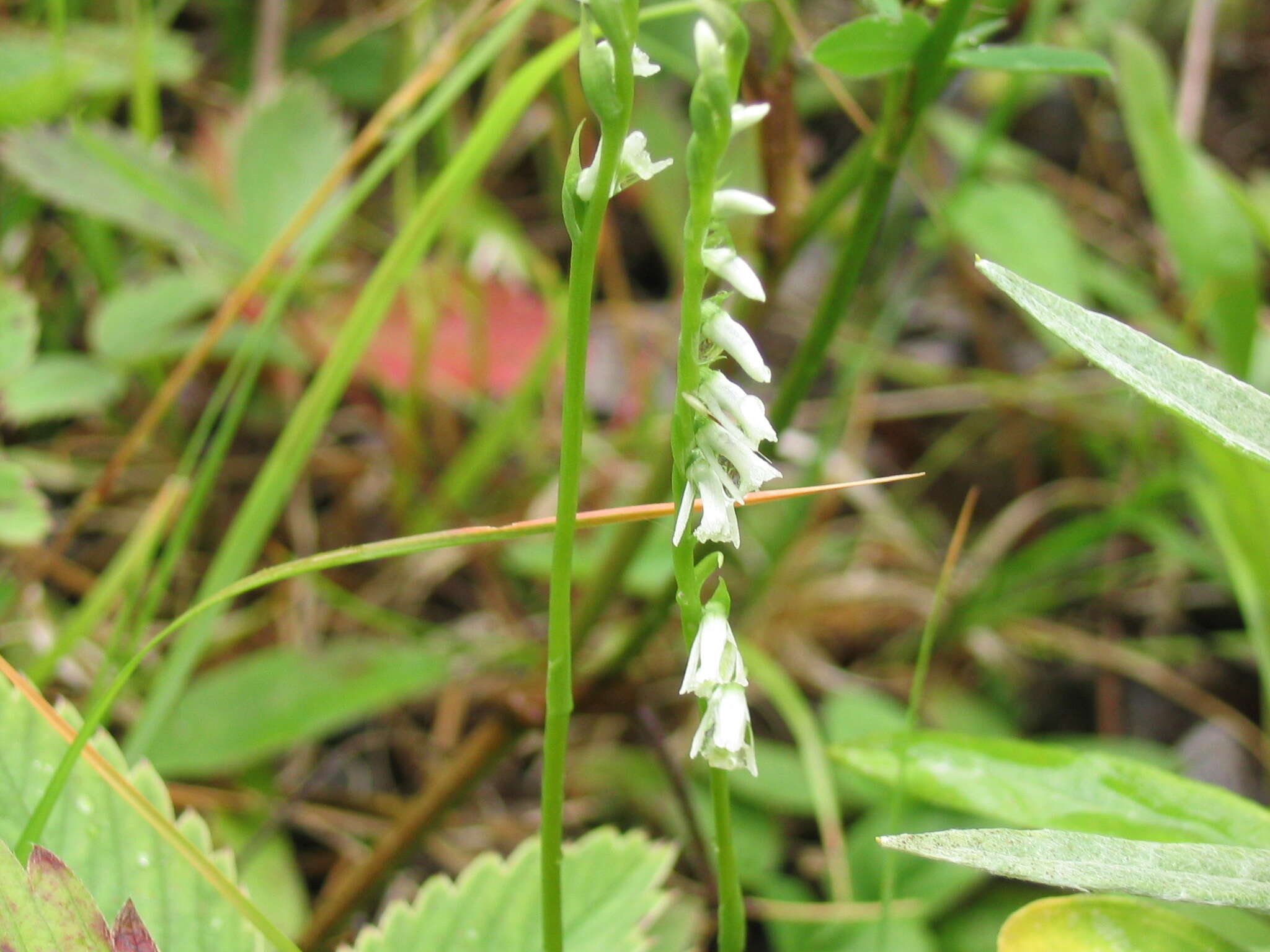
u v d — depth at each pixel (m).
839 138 0.37
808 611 0.29
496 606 0.28
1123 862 0.11
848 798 0.23
